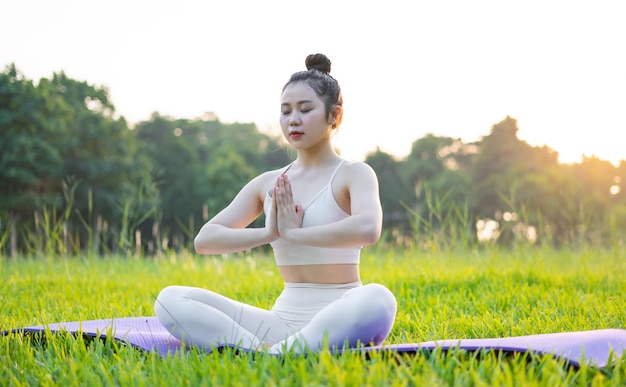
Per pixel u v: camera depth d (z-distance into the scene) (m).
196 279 7.17
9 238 13.97
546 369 2.45
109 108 43.00
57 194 33.12
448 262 7.82
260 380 2.36
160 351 3.15
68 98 40.97
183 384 2.45
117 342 3.24
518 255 8.09
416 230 8.77
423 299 5.38
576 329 3.89
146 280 7.06
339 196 3.23
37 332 3.51
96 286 6.52
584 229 8.88
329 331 2.89
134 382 2.54
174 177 46.12
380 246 9.07
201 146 59.00
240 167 47.91
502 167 46.31
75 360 2.89
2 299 5.56
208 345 3.16
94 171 35.31
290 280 3.29
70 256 8.77
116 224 33.47
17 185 32.56
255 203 3.53
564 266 7.39
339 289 3.20
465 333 3.92
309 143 3.28
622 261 7.68
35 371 2.83
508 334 3.87
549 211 34.81
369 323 2.89
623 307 4.56
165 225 44.97
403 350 2.67
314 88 3.29
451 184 47.09
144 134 48.88
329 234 3.04
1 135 32.88
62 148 35.09
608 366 2.54
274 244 3.31
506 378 2.34
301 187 3.32
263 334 3.20
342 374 2.27
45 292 6.04
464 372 2.42
